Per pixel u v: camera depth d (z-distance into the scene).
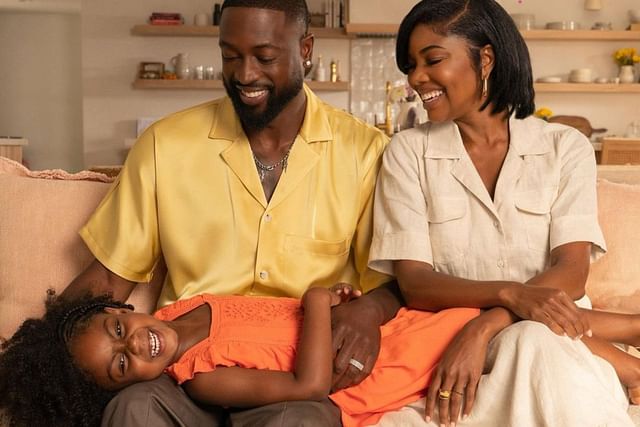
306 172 1.85
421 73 1.78
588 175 1.83
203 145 1.84
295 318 1.66
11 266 1.91
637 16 7.62
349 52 7.91
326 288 1.82
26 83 9.84
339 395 1.59
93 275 1.82
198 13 7.95
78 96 9.88
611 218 2.01
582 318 1.57
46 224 1.93
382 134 2.00
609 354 1.68
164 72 7.85
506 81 1.80
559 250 1.78
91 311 1.61
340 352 1.59
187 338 1.62
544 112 7.25
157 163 1.82
